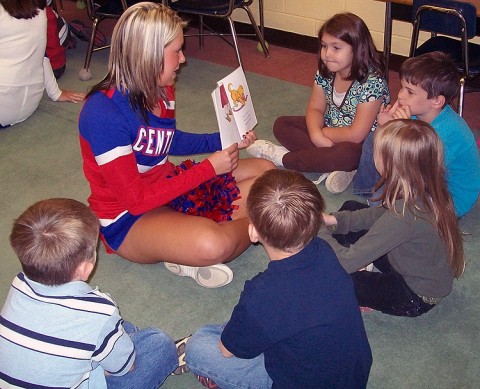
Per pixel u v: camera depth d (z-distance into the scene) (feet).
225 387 5.30
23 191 9.07
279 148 9.07
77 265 4.41
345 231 6.56
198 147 7.66
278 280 4.26
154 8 5.77
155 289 7.18
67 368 4.33
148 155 6.53
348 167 8.43
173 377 6.07
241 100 7.34
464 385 5.82
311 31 13.75
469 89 9.71
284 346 4.31
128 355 4.79
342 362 4.29
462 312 6.64
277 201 4.33
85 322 4.37
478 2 9.07
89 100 6.06
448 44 9.97
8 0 9.89
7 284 7.30
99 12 12.30
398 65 12.75
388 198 5.64
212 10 11.85
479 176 7.34
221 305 6.90
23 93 10.53
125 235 6.90
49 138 10.51
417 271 5.92
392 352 6.22
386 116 7.70
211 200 7.02
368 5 12.64
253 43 14.21
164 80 6.00
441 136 7.00
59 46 12.43
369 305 6.39
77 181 9.26
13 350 4.31
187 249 6.61
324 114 9.05
